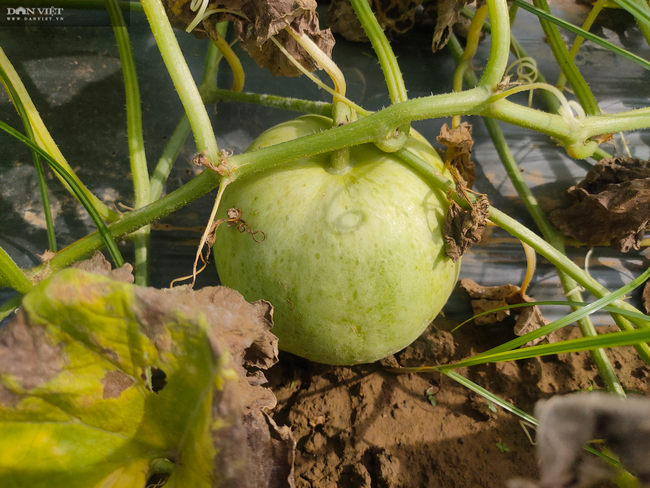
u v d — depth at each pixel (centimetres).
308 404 32
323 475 30
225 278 28
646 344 28
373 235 24
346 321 25
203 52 46
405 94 28
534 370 34
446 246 26
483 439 31
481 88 25
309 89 46
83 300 17
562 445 21
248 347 21
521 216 41
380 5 44
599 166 37
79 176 40
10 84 28
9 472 18
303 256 25
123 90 42
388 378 33
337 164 26
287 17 25
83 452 19
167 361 17
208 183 25
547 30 33
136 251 32
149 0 23
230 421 15
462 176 32
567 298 36
